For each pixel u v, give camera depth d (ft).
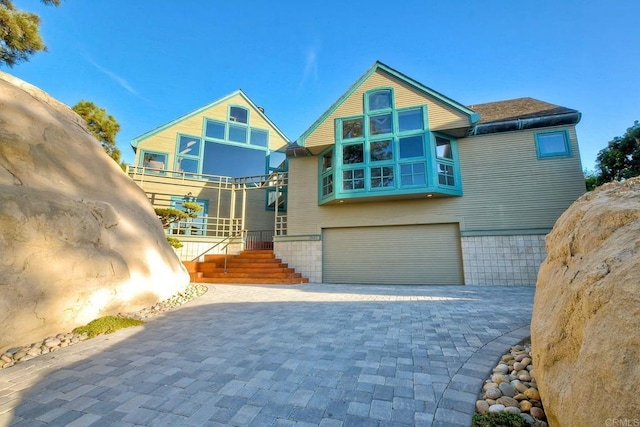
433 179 33.60
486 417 6.90
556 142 33.47
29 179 15.11
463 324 15.34
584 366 4.78
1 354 11.24
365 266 36.60
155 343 13.00
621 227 6.00
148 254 20.51
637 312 4.23
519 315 17.15
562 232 8.57
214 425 6.91
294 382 9.09
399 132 35.88
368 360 10.77
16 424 7.00
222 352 11.81
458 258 34.22
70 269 14.34
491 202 33.99
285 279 34.76
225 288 30.01
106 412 7.50
